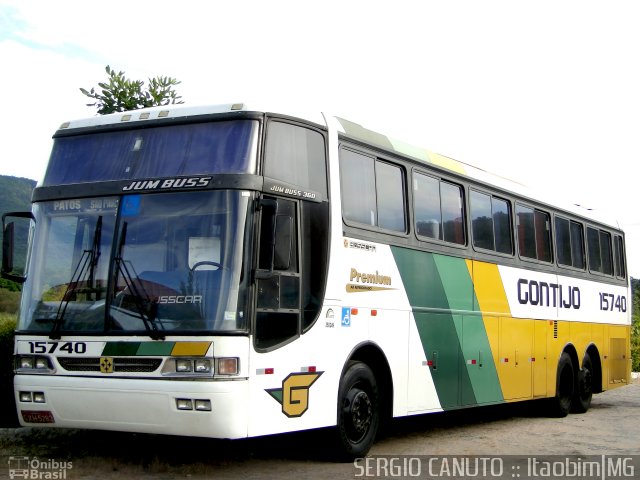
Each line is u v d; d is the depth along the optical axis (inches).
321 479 332.2
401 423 545.6
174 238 318.0
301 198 342.0
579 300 641.6
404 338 411.5
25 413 331.9
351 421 369.4
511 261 533.0
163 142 337.1
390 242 405.4
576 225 655.1
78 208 338.0
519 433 508.1
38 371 329.1
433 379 436.1
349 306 367.9
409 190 428.8
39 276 338.0
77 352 321.4
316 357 343.9
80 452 373.7
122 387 309.6
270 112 334.0
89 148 350.9
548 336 581.6
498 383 506.6
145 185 327.0
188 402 300.2
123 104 494.3
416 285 425.4
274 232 313.7
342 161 377.1
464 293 472.1
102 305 321.1
